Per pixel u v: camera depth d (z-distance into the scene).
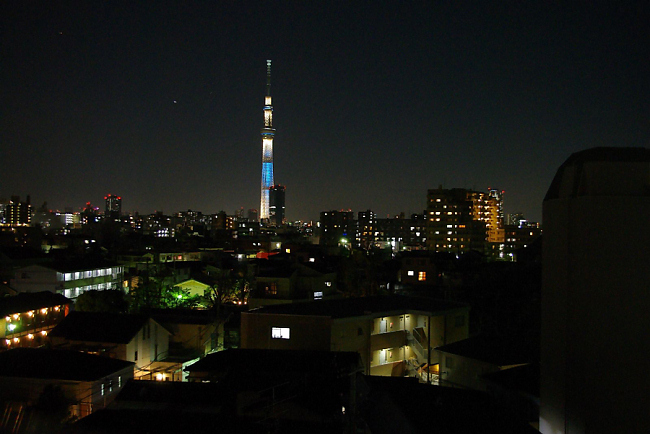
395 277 73.19
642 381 11.09
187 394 19.11
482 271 61.00
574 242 11.81
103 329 31.81
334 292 51.75
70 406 21.41
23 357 24.67
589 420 11.33
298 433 16.23
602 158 11.86
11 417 19.92
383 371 30.80
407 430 14.69
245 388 19.25
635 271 11.20
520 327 36.66
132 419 16.36
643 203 11.24
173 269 59.44
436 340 32.19
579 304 11.65
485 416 15.60
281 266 53.34
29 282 52.06
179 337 37.62
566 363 12.05
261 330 28.81
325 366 22.52
